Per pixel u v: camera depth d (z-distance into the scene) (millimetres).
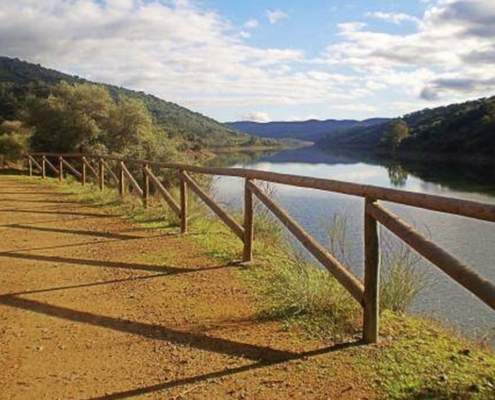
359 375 3301
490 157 61281
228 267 6102
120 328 4301
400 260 4867
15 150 35531
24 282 5652
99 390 3254
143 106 40344
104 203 12250
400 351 3617
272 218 8148
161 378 3396
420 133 88500
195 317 4504
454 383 3115
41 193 15125
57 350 3879
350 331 4016
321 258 4355
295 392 3131
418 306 7168
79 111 38156
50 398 3162
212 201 7199
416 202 3158
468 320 6754
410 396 3002
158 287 5410
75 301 5008
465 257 12141
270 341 3932
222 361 3623
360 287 3881
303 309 4488
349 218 14500
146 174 10570
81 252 7078
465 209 2752
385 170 45062
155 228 8773
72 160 32188
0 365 3627
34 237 8172
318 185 4406
